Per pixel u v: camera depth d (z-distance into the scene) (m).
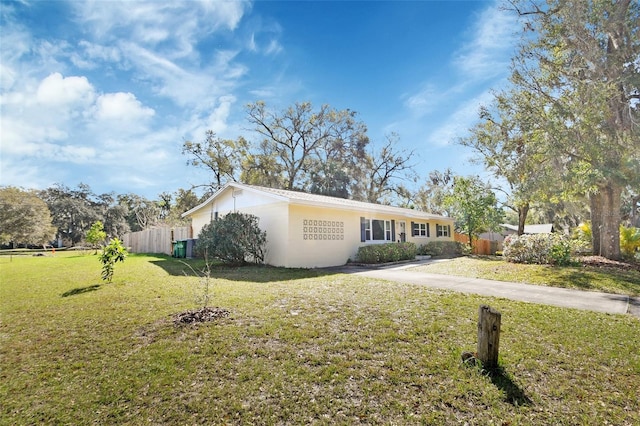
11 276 8.98
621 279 7.47
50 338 3.91
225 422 2.30
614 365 3.11
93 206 44.75
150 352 3.43
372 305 5.18
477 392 2.63
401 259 13.80
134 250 21.55
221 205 14.45
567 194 11.42
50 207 40.25
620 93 9.94
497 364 3.01
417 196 33.16
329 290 6.40
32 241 27.80
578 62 10.96
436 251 17.08
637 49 9.88
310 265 11.14
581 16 10.19
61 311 5.09
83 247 27.67
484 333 3.02
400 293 6.12
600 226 12.30
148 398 2.60
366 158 31.27
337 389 2.69
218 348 3.49
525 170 14.23
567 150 10.42
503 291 6.50
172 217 31.62
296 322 4.32
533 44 11.89
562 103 10.62
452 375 2.89
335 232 12.24
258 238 10.86
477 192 19.56
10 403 2.56
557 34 11.06
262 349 3.45
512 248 11.21
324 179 29.50
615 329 4.08
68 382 2.87
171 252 17.56
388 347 3.49
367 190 31.92
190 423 2.30
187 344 3.61
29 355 3.43
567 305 5.33
